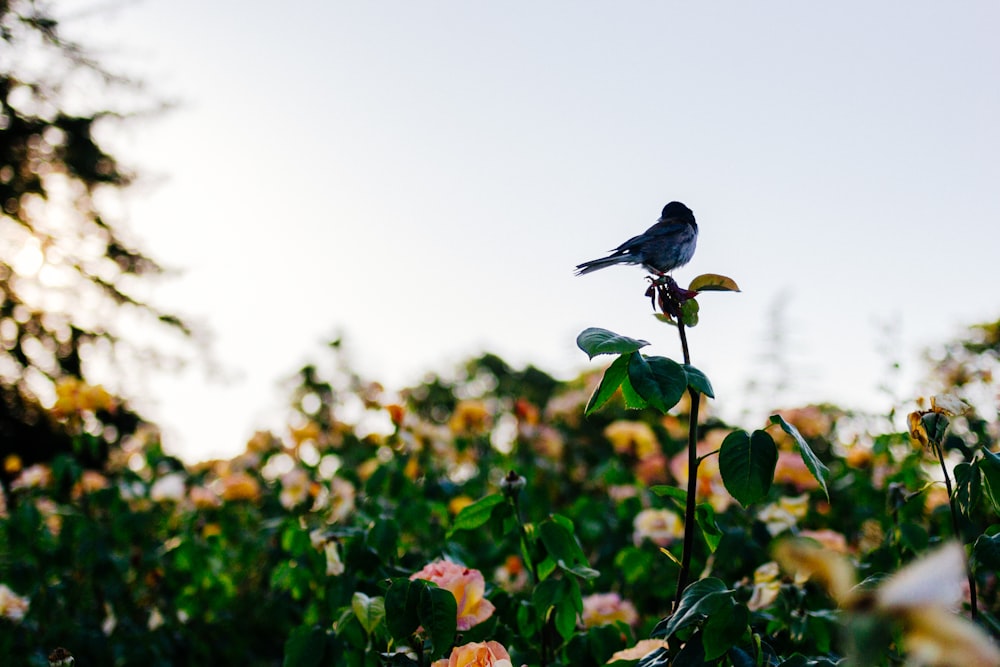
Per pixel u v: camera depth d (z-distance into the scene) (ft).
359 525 13.19
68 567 15.80
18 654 14.01
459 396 33.63
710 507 7.66
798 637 9.16
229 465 21.52
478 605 8.10
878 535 12.62
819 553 3.68
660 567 14.03
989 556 7.04
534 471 18.22
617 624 10.39
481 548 14.64
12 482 18.67
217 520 18.34
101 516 18.26
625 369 6.95
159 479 18.57
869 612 3.60
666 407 6.32
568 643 9.41
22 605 14.30
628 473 19.39
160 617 15.44
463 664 6.57
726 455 6.64
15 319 64.13
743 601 10.39
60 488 17.04
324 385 23.26
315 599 12.44
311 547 11.94
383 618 8.09
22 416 61.16
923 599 3.45
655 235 14.17
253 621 16.84
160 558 16.76
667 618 6.79
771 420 6.75
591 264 14.10
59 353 64.90
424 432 17.95
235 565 17.98
